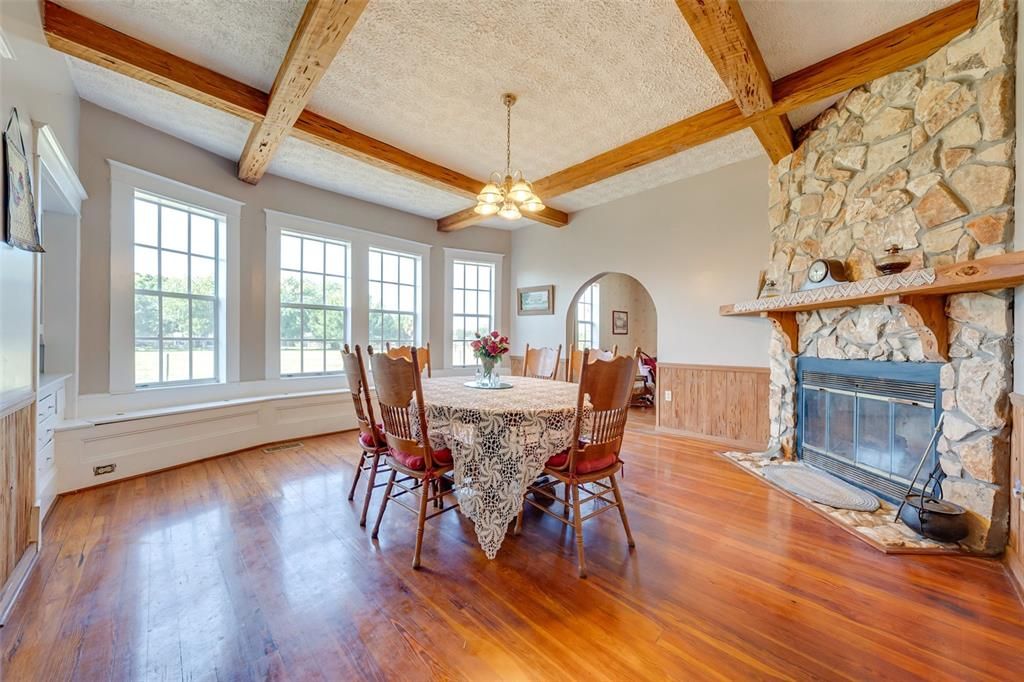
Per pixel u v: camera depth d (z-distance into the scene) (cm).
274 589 164
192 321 341
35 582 165
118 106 282
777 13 197
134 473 279
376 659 130
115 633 139
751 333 368
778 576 174
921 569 179
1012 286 177
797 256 306
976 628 143
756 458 329
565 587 168
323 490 266
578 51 220
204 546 195
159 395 314
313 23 185
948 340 204
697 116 280
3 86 151
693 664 128
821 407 296
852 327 266
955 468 201
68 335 266
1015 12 181
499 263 583
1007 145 182
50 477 231
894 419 237
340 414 418
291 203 400
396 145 325
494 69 235
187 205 330
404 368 190
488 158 346
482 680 123
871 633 141
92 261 281
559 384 276
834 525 220
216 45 218
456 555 192
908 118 225
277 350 391
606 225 477
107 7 193
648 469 314
